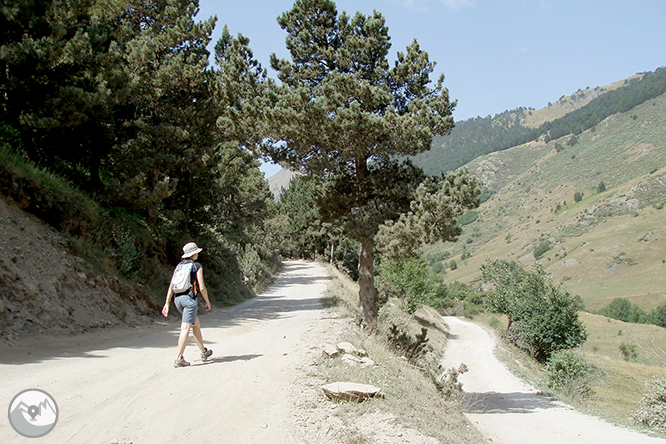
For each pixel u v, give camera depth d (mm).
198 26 19594
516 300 39656
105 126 15367
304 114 15758
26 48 11453
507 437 10688
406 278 41094
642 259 146500
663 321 99000
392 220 16719
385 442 4473
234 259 31016
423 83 18828
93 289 10656
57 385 4977
